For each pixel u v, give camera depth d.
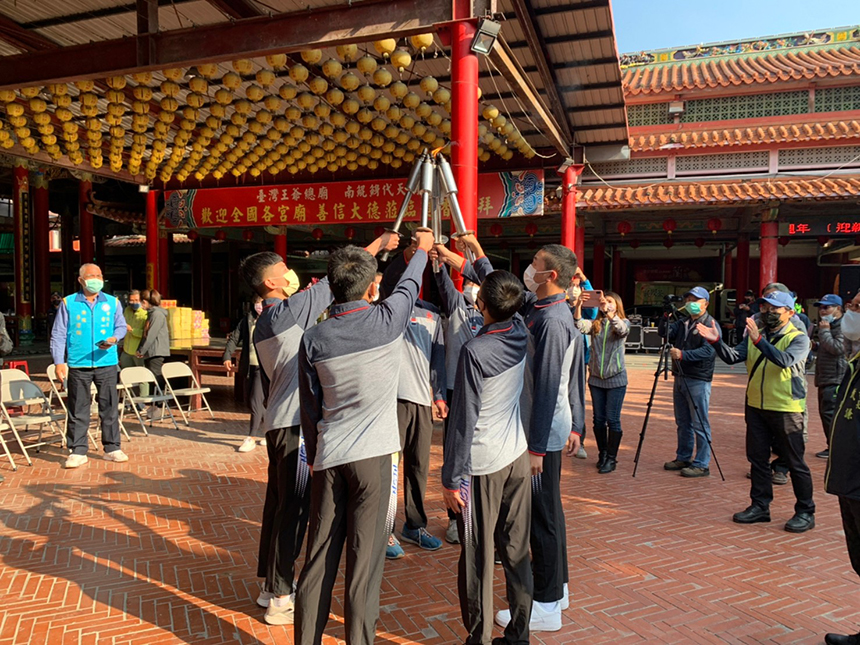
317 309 3.54
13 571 3.98
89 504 5.29
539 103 8.00
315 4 6.69
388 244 3.48
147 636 3.24
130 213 18.11
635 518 5.04
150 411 9.05
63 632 3.27
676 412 6.52
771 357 4.65
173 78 7.02
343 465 2.84
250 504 5.31
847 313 4.30
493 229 14.77
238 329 8.04
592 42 7.44
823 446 7.66
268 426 3.44
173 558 4.20
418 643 3.21
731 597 3.70
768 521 4.97
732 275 22.73
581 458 7.00
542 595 3.30
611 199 12.57
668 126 14.92
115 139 8.97
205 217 13.56
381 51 5.93
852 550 3.37
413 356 4.32
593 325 6.48
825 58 16.09
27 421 6.67
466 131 5.39
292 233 20.34
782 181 12.52
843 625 3.39
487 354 2.82
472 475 2.87
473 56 5.38
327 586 2.87
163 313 8.87
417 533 4.46
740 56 17.31
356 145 9.45
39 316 19.02
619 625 3.38
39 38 7.64
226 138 8.95
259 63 7.88
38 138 10.27
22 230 18.11
